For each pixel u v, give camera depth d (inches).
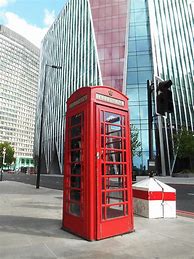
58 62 2832.2
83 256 176.4
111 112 248.2
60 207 394.9
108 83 1907.0
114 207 235.9
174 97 1899.6
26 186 892.6
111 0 2117.4
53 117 2790.4
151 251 187.3
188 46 2266.2
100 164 229.8
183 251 187.6
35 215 327.3
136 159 1633.9
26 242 209.3
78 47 2368.4
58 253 182.4
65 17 2787.9
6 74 6284.5
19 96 6535.4
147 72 1822.1
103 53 2000.5
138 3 2023.9
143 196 320.8
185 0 2413.9
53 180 1437.0
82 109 246.2
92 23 2140.7
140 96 1771.7
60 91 2657.5
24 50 6929.1
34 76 7130.9
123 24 2007.9
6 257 174.1
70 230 242.4
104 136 238.4
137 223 280.1
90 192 221.5
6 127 6063.0
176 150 1630.2
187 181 1154.0
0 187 836.6
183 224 275.3
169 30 2070.6
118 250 189.5
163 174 1662.2
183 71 2084.2
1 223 280.1
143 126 1697.8
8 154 4288.9
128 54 1898.4
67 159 266.4
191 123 1980.8
